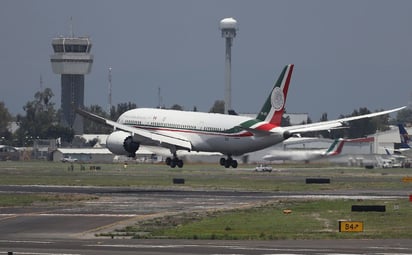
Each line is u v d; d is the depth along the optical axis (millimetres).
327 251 122938
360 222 150500
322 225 161625
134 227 158375
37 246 130125
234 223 164625
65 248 127062
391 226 160250
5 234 149375
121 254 119375
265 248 126812
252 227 158625
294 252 121688
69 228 157625
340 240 138250
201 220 170000
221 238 141250
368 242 135000
